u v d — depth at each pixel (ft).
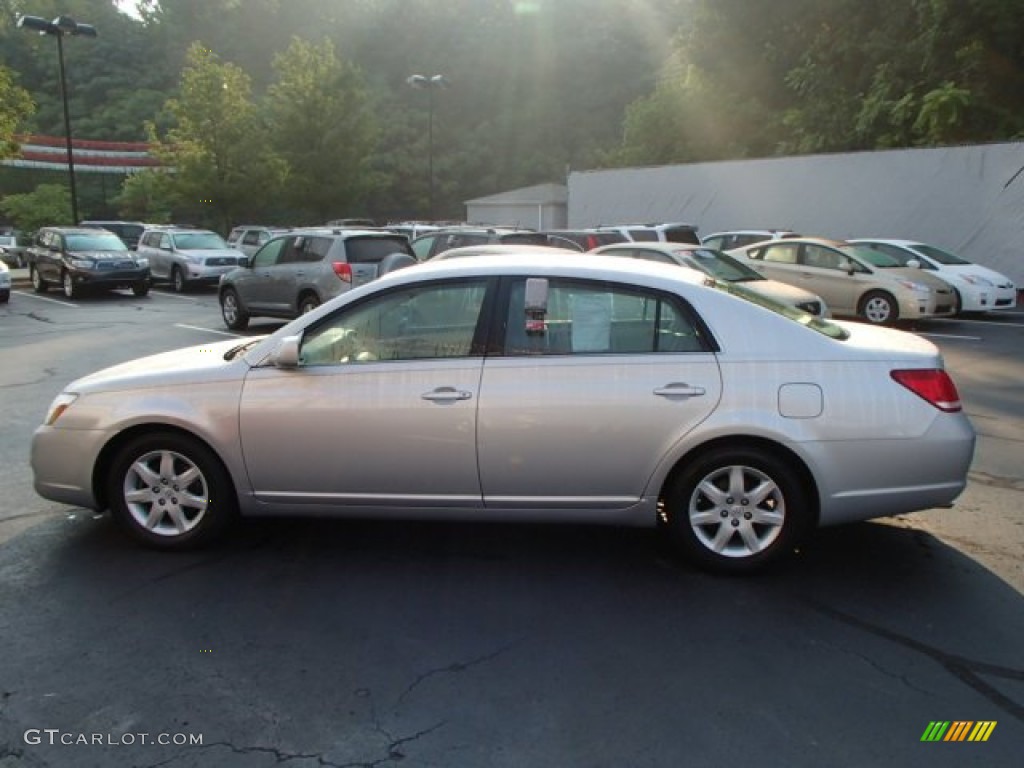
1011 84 77.05
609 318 13.61
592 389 13.21
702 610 12.50
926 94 74.49
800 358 13.16
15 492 17.93
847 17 92.22
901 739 9.35
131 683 10.50
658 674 10.71
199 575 13.79
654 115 117.19
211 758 9.03
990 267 61.00
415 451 13.60
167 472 14.57
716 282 14.55
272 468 14.07
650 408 13.12
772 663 10.98
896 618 12.24
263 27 223.30
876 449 12.98
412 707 9.98
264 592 13.16
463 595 13.06
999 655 11.19
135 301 63.36
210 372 14.33
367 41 211.61
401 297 14.08
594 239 55.21
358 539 15.42
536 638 11.66
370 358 13.97
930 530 15.78
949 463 13.11
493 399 13.34
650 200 82.33
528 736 9.40
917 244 52.65
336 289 40.81
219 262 70.33
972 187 61.26
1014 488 18.33
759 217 74.13
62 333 44.98
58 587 13.29
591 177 86.94
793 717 9.76
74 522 16.17
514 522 14.12
